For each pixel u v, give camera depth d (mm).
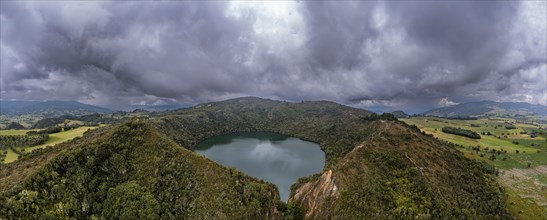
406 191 96812
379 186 98688
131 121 112750
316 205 100875
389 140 129500
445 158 119562
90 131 145625
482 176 111625
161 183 92438
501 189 105312
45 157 97562
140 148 102125
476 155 139500
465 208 91875
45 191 80000
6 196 74812
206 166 101750
